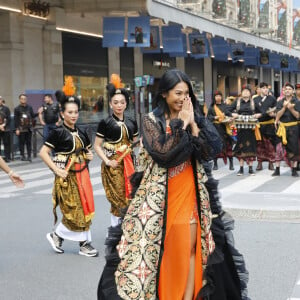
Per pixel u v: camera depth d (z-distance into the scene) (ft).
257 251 22.61
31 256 22.89
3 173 50.60
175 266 12.41
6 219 30.25
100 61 92.07
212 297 12.62
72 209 22.53
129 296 12.01
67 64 83.61
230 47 109.40
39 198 36.68
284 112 41.78
